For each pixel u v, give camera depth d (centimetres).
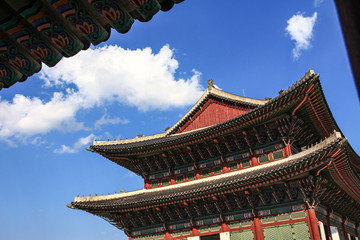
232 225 3133
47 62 808
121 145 4112
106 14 702
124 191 4012
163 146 3662
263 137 3322
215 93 4016
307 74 2712
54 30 738
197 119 4112
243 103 3769
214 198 3134
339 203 3269
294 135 3216
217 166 3572
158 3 687
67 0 687
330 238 2977
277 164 3123
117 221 3731
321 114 3084
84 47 810
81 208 3644
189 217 3394
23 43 761
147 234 3600
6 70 834
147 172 4019
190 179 3703
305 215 2762
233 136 3419
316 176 2666
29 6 682
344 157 2509
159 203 3294
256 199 3058
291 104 2884
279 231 2845
